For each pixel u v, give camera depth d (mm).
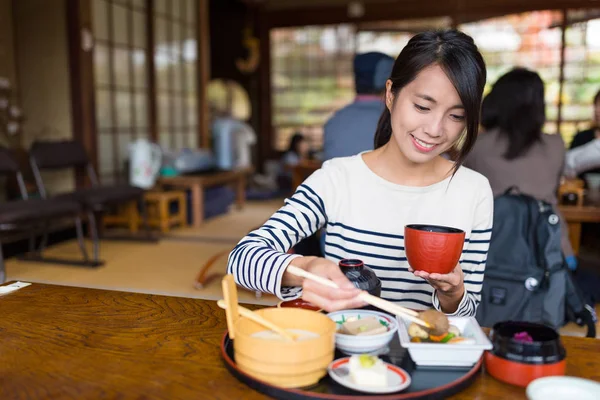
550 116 7422
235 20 8594
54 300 1174
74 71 4793
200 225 5484
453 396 780
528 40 7410
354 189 1200
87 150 4875
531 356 805
